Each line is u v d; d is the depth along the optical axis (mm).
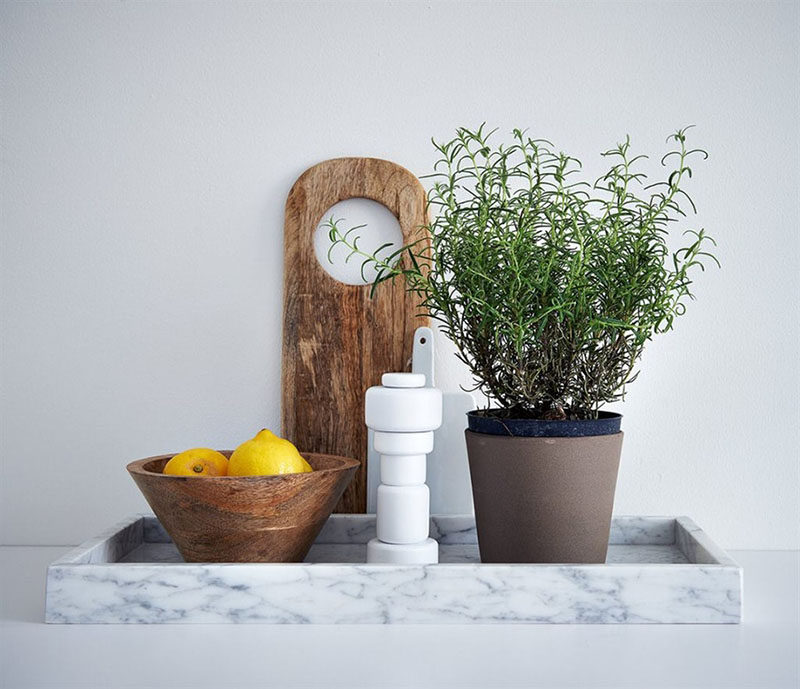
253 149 1219
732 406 1206
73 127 1219
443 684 678
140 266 1219
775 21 1212
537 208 953
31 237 1218
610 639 780
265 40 1222
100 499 1218
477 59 1217
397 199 1188
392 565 823
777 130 1209
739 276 1206
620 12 1217
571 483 868
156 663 719
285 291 1194
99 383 1218
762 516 1204
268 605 820
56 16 1220
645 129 1213
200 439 1218
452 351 1201
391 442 921
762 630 813
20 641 773
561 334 885
